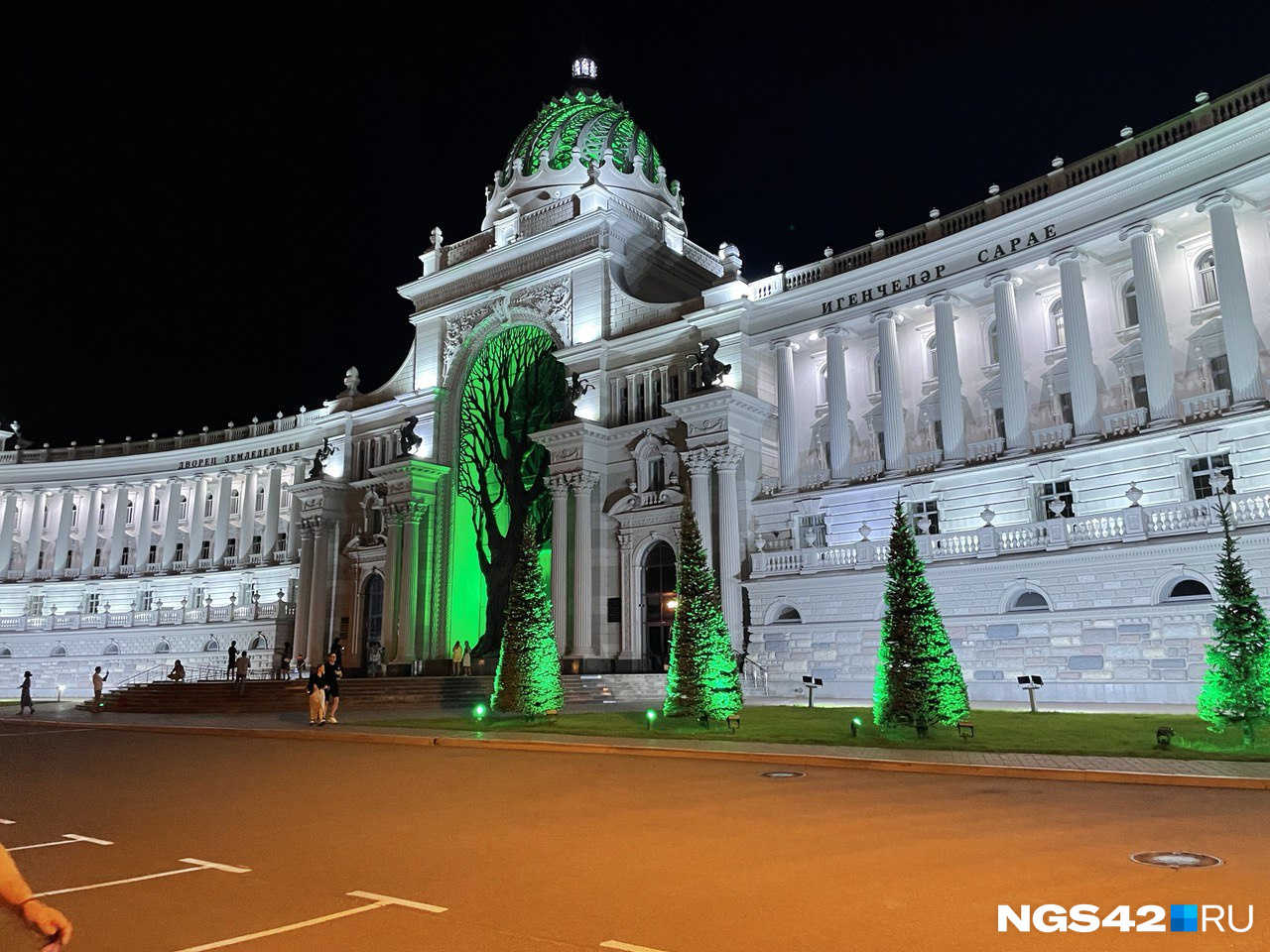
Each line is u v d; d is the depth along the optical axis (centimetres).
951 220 3956
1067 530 3159
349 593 6053
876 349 4197
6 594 7856
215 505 7475
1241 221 3212
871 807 1259
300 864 971
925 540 3525
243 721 3206
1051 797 1316
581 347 5056
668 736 2248
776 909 769
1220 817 1141
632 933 712
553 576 4734
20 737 2823
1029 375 3712
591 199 5322
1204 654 2795
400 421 6100
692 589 2647
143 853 1038
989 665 3266
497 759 1980
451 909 788
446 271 5997
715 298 4638
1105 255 3541
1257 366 2973
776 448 4453
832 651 3728
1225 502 2811
